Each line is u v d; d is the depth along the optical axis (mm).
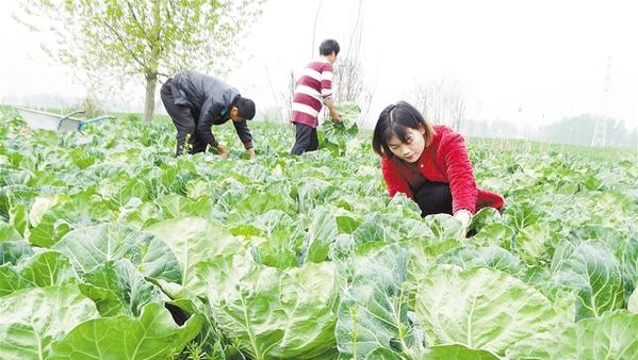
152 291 1663
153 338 1453
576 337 1306
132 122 16562
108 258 1979
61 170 5223
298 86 10383
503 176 8336
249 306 1646
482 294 1505
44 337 1466
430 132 4324
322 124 11578
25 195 3389
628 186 7066
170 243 2102
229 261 1712
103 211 2994
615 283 1888
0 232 2299
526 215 3943
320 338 1651
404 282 1814
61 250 1978
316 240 2439
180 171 4824
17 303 1482
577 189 6945
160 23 20141
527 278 1919
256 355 1704
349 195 4090
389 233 2613
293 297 1633
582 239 2617
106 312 1669
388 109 4227
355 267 1996
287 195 4398
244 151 10336
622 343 1301
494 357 1268
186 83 8742
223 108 8625
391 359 1436
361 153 10875
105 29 20453
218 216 3500
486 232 3225
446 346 1284
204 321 1708
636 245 2041
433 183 4891
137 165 4941
